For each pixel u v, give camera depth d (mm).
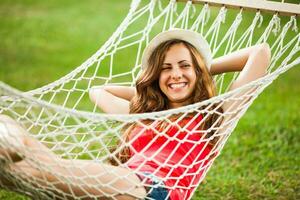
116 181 2877
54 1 12227
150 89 3410
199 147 3199
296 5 3520
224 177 4531
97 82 7270
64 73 7742
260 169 4680
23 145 2662
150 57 3373
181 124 3211
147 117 2812
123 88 3719
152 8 3791
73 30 10094
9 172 2732
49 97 6543
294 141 5250
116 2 12062
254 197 4188
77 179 2791
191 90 3334
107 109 3607
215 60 3551
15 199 4090
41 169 2729
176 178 2982
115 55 8594
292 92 6945
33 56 8625
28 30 10102
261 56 3355
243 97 3059
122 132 3355
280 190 4293
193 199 4141
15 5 11867
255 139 5305
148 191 2961
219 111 3305
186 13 3754
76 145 2832
